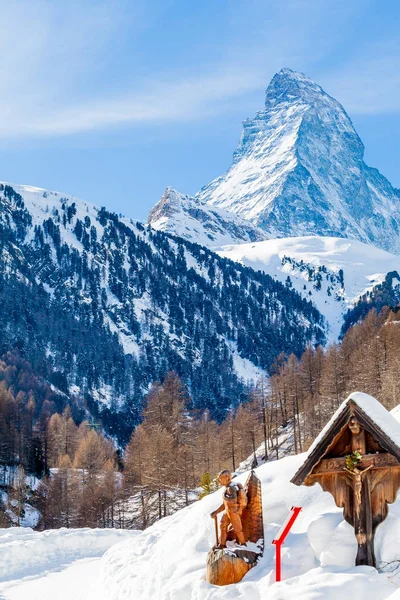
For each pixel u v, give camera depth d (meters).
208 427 125.06
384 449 13.84
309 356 141.00
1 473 115.62
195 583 15.70
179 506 78.81
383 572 13.56
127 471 98.56
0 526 87.50
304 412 124.38
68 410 188.00
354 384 113.50
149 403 133.38
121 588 18.59
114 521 90.19
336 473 14.29
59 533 30.41
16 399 158.00
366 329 167.00
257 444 129.38
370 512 13.91
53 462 129.25
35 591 22.89
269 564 15.26
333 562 14.21
